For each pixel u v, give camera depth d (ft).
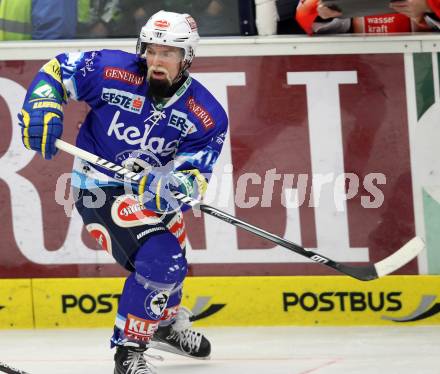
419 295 49.19
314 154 49.39
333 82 48.96
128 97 39.19
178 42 37.70
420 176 49.14
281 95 49.14
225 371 42.24
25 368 42.91
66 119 49.75
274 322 49.85
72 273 50.24
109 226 39.11
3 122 49.80
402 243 49.55
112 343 39.65
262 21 50.16
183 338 43.52
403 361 42.80
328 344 46.24
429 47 48.52
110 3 51.19
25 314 50.52
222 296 49.80
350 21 51.62
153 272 38.01
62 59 39.40
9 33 51.19
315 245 49.75
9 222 50.29
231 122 49.39
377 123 49.08
